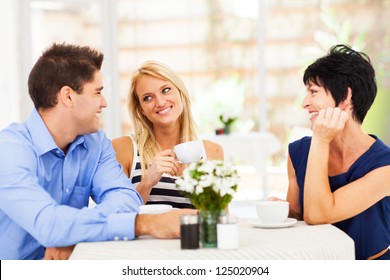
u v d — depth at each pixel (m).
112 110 8.91
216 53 9.34
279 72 9.42
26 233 2.39
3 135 2.36
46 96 2.37
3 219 2.37
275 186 8.96
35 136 2.40
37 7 8.44
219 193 1.92
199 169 1.93
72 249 2.21
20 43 8.38
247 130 9.34
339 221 2.45
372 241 2.43
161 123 2.98
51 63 2.36
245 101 9.36
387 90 9.47
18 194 2.21
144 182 2.75
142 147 3.01
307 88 2.47
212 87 9.34
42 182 2.42
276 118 9.43
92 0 8.69
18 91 8.34
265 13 9.37
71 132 2.43
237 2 9.24
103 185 2.57
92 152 2.61
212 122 8.12
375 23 9.49
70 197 2.58
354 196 2.32
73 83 2.35
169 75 2.98
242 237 2.08
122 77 9.26
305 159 2.63
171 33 9.32
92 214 2.15
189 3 9.30
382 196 2.36
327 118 2.32
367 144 2.46
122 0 9.27
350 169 2.45
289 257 1.87
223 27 9.30
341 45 2.48
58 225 2.13
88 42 8.74
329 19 9.45
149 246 2.00
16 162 2.27
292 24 9.44
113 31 8.82
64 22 8.59
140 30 9.30
